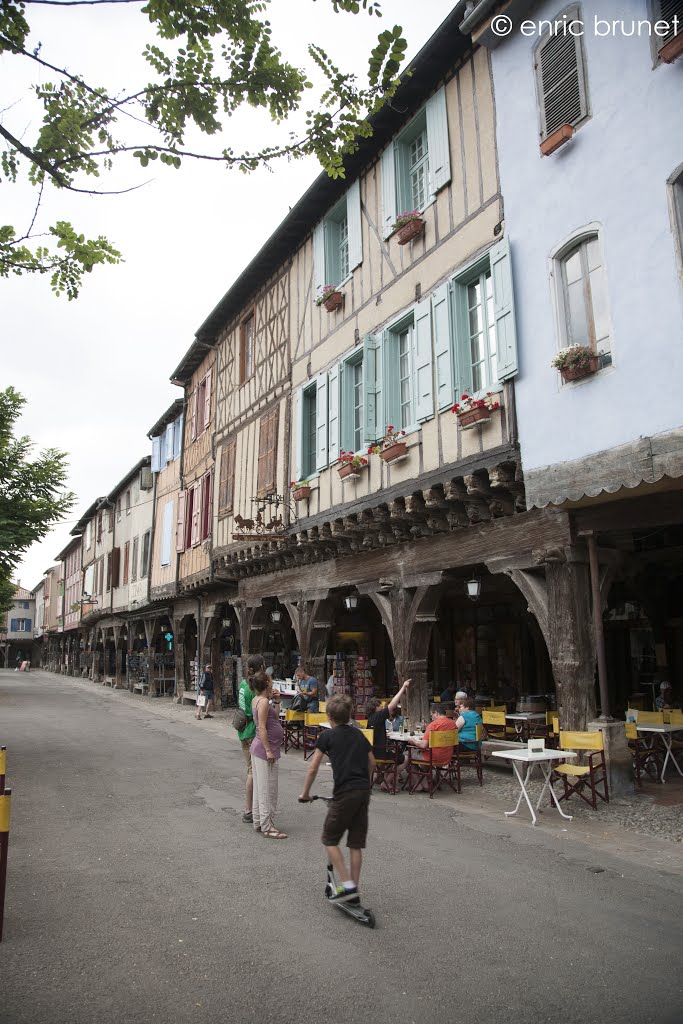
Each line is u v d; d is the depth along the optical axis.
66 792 8.52
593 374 7.32
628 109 7.17
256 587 16.50
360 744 4.86
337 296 12.41
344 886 4.59
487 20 8.79
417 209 10.64
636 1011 3.36
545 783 7.33
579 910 4.63
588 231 7.49
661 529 8.11
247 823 7.02
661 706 10.86
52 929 4.38
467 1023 3.26
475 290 9.46
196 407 21.08
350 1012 3.37
